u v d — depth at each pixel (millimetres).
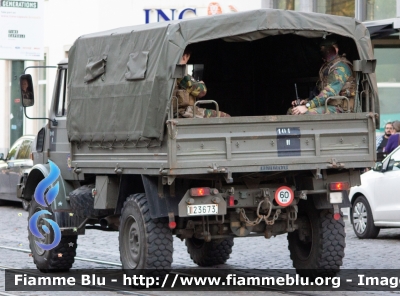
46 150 14523
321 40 12805
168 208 11539
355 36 12086
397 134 21484
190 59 14211
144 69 11688
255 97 14562
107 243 18016
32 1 28844
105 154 12672
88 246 17547
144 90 11641
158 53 11477
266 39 14117
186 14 29516
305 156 11594
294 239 13031
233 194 11656
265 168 11359
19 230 20656
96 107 12828
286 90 14289
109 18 31203
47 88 34969
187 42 11289
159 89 11305
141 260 11859
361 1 25656
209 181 11805
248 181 11945
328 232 12383
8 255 16172
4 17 28578
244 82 14508
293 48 13906
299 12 11719
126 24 30688
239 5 29094
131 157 12016
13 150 26578
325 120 11719
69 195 13719
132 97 11922
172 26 11289
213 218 12016
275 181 12188
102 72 12719
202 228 11992
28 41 28891
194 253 14734
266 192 11742
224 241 14445
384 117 26594
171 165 10984
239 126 11328
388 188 18016
